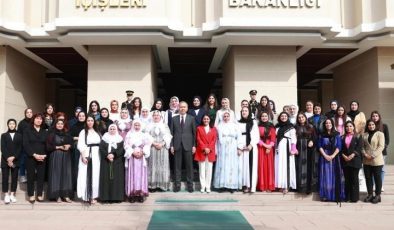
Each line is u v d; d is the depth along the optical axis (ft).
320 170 28.84
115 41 36.45
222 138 29.27
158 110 29.63
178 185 29.43
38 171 27.71
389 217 25.17
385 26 34.81
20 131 28.17
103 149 27.20
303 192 29.14
